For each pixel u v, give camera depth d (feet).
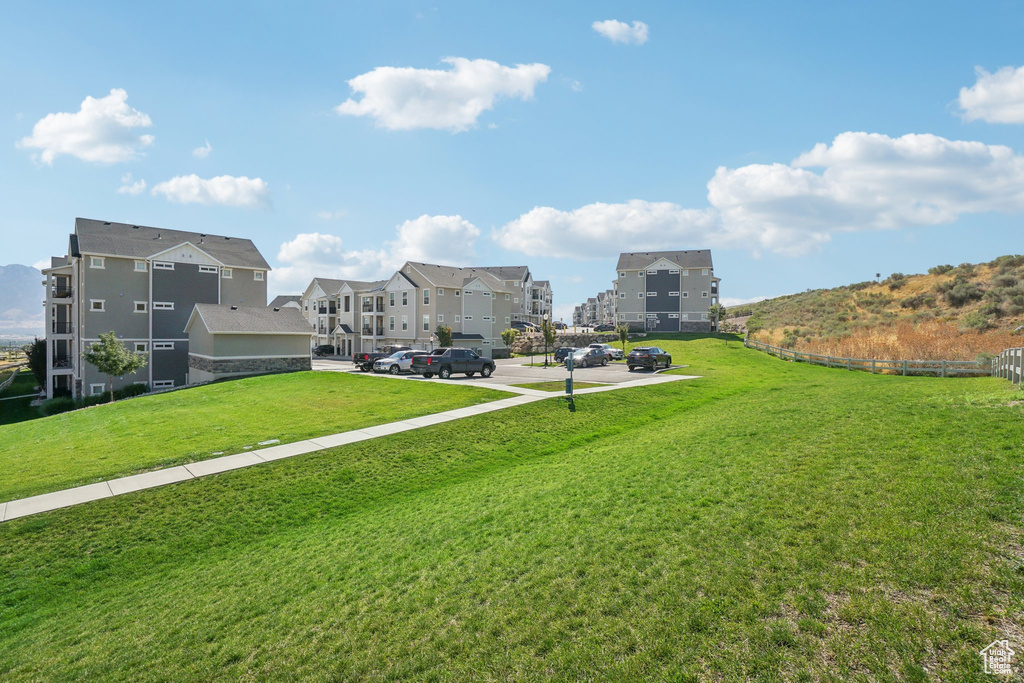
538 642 17.21
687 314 215.72
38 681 19.95
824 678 13.82
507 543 25.61
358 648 18.89
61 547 32.32
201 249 136.98
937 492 23.07
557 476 37.32
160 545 32.63
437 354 99.40
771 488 26.91
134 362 103.71
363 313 201.77
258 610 23.27
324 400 76.07
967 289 151.94
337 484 41.47
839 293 210.18
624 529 24.77
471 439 51.88
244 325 112.16
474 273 207.62
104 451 51.72
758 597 17.58
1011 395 40.98
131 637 22.43
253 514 36.55
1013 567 16.87
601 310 451.94
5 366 202.18
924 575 17.25
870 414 41.50
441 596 21.38
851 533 20.71
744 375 101.35
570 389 68.49
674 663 15.26
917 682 13.17
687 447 39.63
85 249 121.39
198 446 52.03
